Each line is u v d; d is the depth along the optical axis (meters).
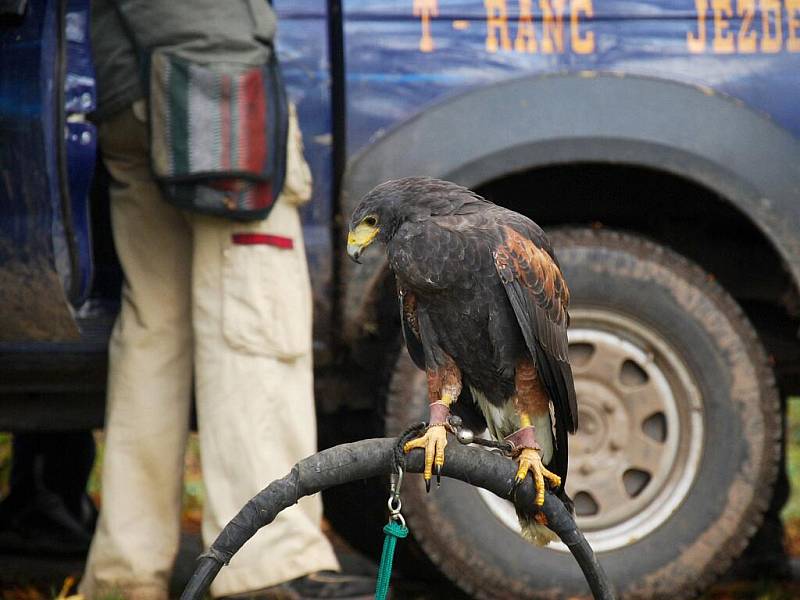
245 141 6.86
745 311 8.74
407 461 4.53
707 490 7.60
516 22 7.41
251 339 7.05
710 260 8.52
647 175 8.09
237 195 6.89
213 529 7.03
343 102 7.29
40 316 7.09
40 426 8.04
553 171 8.08
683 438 7.66
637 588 7.51
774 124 7.54
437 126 7.29
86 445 9.98
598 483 7.63
